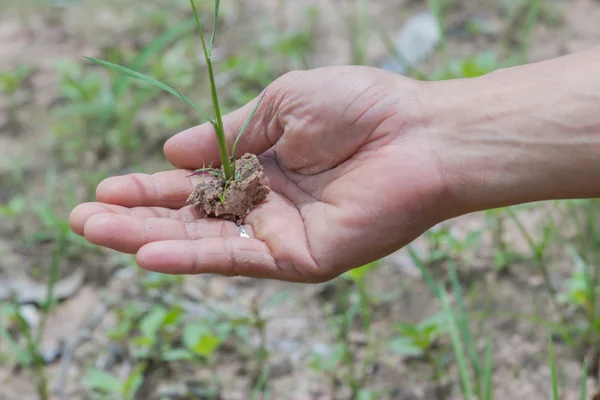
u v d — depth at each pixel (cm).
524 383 80
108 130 102
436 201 71
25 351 83
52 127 102
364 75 73
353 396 80
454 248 84
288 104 74
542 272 84
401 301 85
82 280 89
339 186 73
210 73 72
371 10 124
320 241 71
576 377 80
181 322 84
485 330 83
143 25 124
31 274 89
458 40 114
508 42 113
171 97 105
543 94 69
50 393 81
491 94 71
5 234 93
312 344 83
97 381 77
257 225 73
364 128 72
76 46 120
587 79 69
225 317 84
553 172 69
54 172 99
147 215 74
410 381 80
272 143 76
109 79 109
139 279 88
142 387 81
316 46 116
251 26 122
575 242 88
